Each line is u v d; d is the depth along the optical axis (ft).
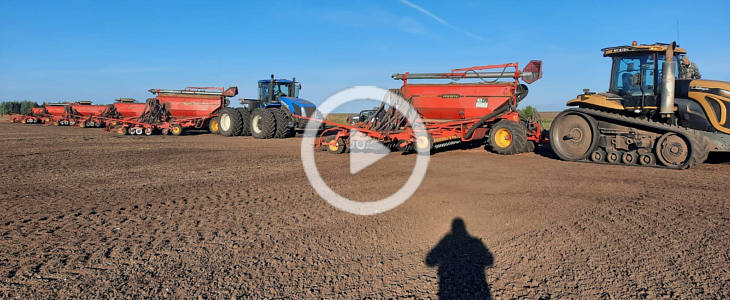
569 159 36.24
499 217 17.39
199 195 21.84
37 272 11.53
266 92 66.85
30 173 28.32
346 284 11.05
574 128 36.29
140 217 17.34
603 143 34.58
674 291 10.49
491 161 36.04
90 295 10.21
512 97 41.91
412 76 45.21
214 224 16.40
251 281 11.18
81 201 20.16
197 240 14.43
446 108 44.24
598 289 10.68
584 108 36.78
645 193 21.85
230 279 11.30
